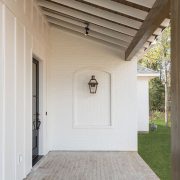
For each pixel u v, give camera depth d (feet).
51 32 28.78
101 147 28.50
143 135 41.86
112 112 28.55
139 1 14.56
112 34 23.80
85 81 28.86
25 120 18.06
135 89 28.58
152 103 71.67
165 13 12.46
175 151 8.71
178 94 8.39
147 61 73.46
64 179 18.10
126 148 28.50
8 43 14.46
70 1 19.35
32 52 20.39
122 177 18.71
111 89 28.58
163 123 61.62
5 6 13.91
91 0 17.31
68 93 28.71
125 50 27.81
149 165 23.24
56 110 28.66
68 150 28.45
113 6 17.04
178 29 8.39
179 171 8.33
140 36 17.97
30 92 19.51
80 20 23.06
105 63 28.73
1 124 13.30
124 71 28.68
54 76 28.73
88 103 28.76
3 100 13.53
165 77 66.39
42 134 25.26
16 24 15.97
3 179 13.50
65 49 28.78
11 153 14.92
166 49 67.56
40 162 22.93
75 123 28.63
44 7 22.80
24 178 17.76
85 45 28.76
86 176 18.86
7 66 14.26
